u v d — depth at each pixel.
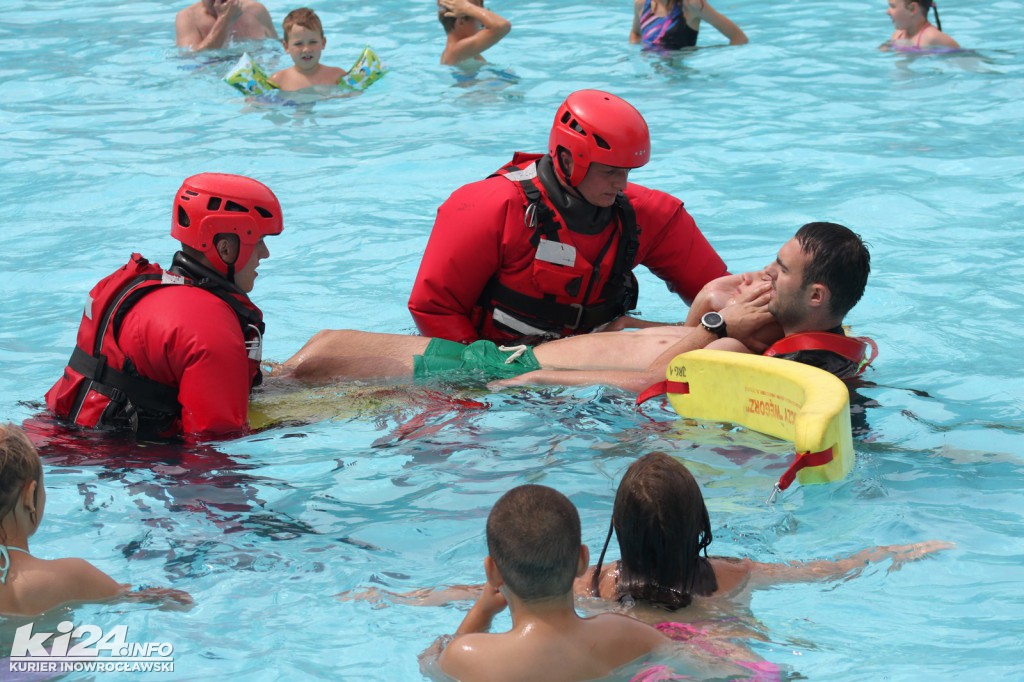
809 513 4.47
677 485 3.81
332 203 8.70
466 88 11.43
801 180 8.88
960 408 5.42
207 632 3.72
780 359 4.98
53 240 8.04
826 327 5.30
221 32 12.72
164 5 15.12
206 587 3.99
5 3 15.52
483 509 4.57
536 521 3.38
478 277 6.01
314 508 4.58
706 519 3.91
